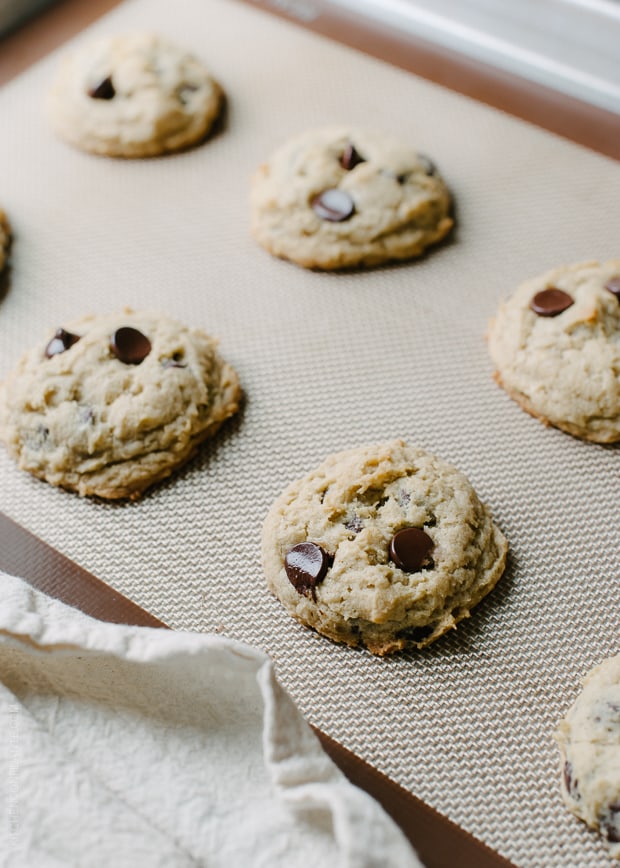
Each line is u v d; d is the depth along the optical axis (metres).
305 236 0.40
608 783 0.29
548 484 0.35
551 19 0.42
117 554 0.34
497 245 0.40
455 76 0.44
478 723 0.31
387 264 0.40
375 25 0.46
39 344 0.37
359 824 0.28
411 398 0.37
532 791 0.30
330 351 0.38
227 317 0.39
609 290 0.37
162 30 0.46
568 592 0.33
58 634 0.30
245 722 0.31
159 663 0.30
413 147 0.42
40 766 0.29
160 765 0.30
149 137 0.42
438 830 0.29
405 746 0.31
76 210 0.42
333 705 0.31
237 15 0.47
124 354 0.36
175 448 0.35
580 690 0.31
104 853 0.28
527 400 0.36
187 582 0.33
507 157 0.42
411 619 0.32
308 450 0.36
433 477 0.34
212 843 0.29
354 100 0.44
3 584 0.32
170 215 0.41
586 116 0.42
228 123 0.44
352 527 0.33
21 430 0.35
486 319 0.38
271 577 0.33
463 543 0.33
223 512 0.35
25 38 0.46
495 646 0.32
